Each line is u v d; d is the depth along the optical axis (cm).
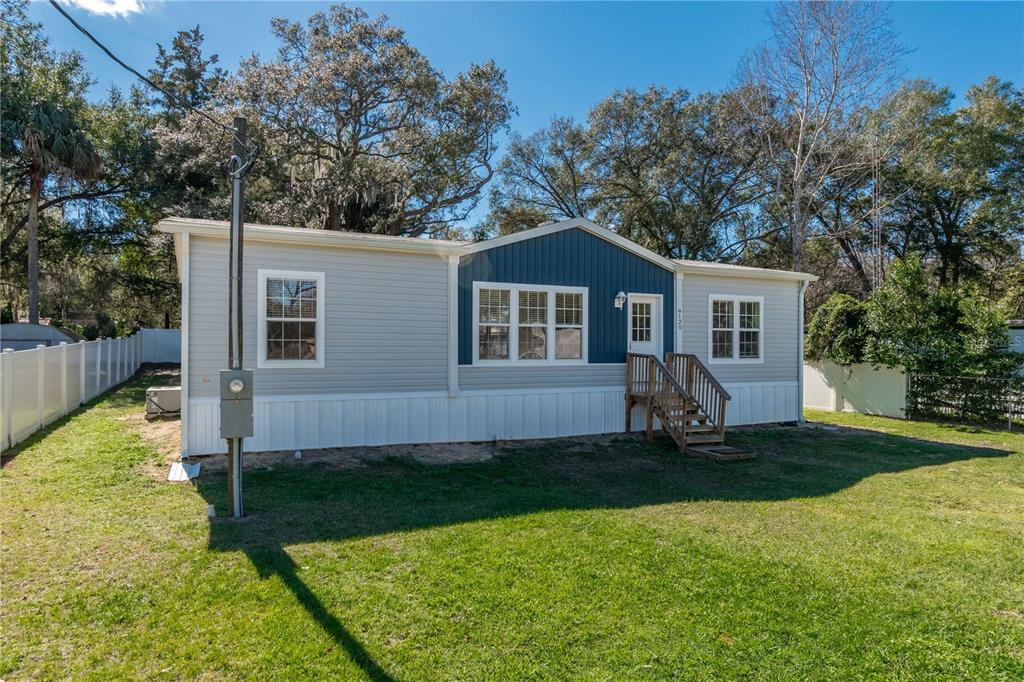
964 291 1560
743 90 2373
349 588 394
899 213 2636
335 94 2192
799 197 2219
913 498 677
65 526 507
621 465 847
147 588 389
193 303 794
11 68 2084
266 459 801
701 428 1023
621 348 1112
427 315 944
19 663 301
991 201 2505
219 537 490
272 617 353
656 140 2706
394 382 921
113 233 2444
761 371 1258
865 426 1298
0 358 766
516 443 988
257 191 2414
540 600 383
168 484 659
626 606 378
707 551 481
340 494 639
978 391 1309
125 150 2236
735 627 353
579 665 310
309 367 863
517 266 1016
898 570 448
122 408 1212
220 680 291
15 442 823
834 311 1596
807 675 305
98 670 297
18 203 2289
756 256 2842
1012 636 347
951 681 301
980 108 2508
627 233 2925
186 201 2238
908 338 1422
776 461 895
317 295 870
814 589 410
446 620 355
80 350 1225
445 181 2511
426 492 661
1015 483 757
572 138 2875
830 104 2148
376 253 907
